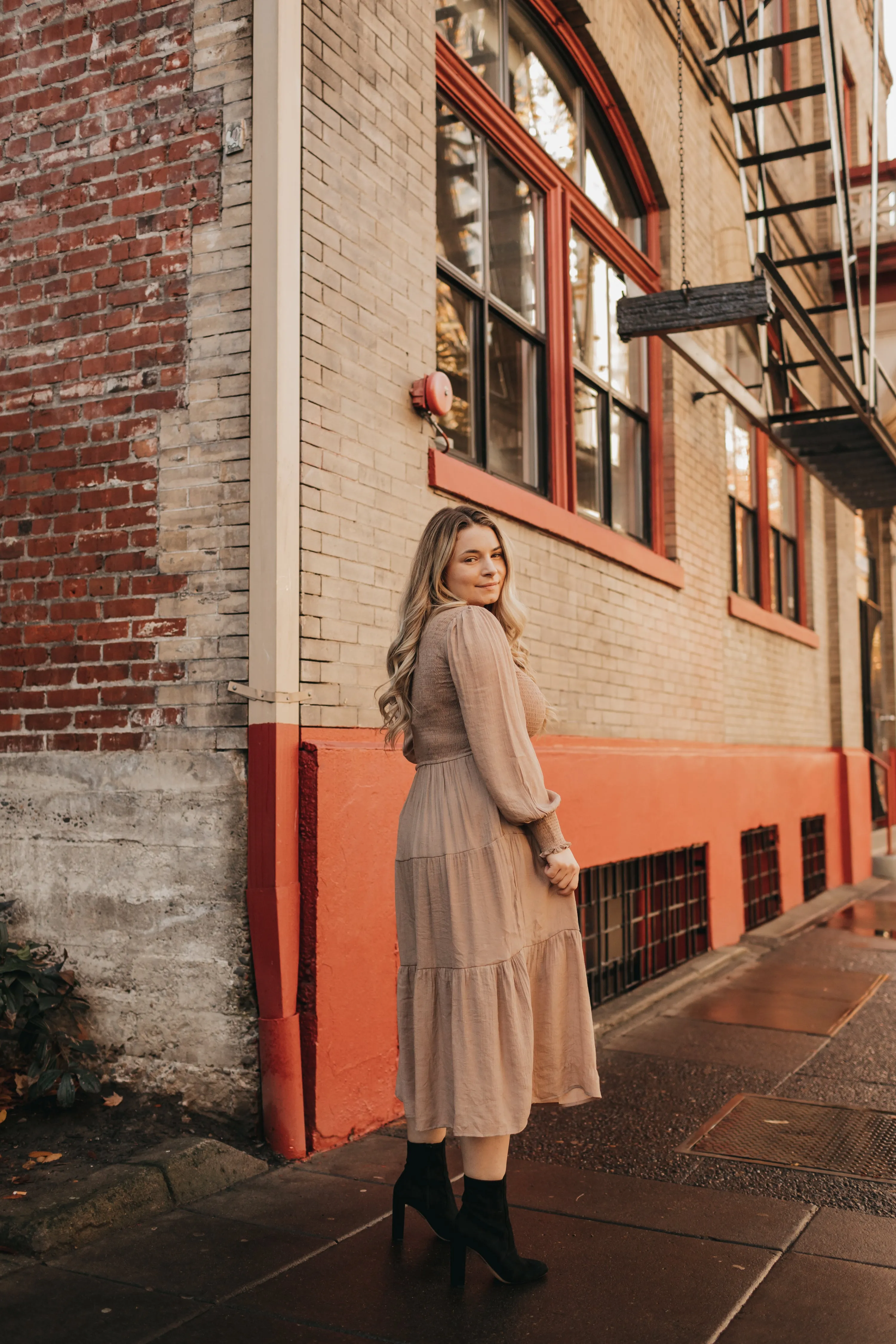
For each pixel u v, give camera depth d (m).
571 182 6.39
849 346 12.39
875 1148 3.73
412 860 2.70
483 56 5.69
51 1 4.11
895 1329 2.45
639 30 7.11
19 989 3.64
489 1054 2.56
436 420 4.57
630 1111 4.18
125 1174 3.09
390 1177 3.36
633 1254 2.86
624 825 6.11
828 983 6.63
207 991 3.60
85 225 3.99
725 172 8.87
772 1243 2.93
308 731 3.68
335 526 3.84
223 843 3.61
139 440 3.85
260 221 3.66
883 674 17.08
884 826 16.36
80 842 3.84
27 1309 2.50
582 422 6.62
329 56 3.96
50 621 3.96
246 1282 2.65
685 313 5.67
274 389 3.58
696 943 7.30
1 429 4.09
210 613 3.68
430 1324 2.46
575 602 5.93
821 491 11.95
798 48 11.70
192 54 3.85
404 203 4.41
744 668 9.05
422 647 2.79
